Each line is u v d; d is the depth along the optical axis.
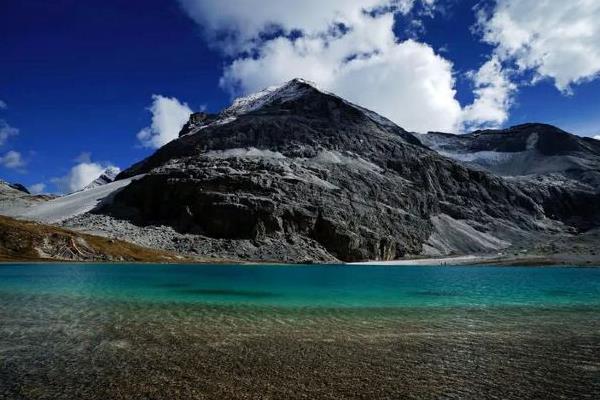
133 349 19.89
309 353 19.80
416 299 41.81
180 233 154.88
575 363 18.55
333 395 14.43
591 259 131.75
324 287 54.56
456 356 19.58
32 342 20.91
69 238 108.31
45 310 30.45
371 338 23.17
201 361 18.12
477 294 47.25
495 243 199.38
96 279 58.47
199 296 41.34
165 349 20.02
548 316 31.42
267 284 57.53
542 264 124.50
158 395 14.07
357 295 44.91
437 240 189.75
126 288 47.31
